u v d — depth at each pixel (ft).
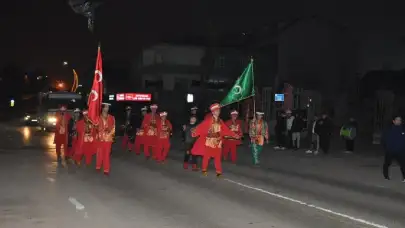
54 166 53.16
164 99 167.63
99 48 46.57
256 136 56.54
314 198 36.09
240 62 156.87
